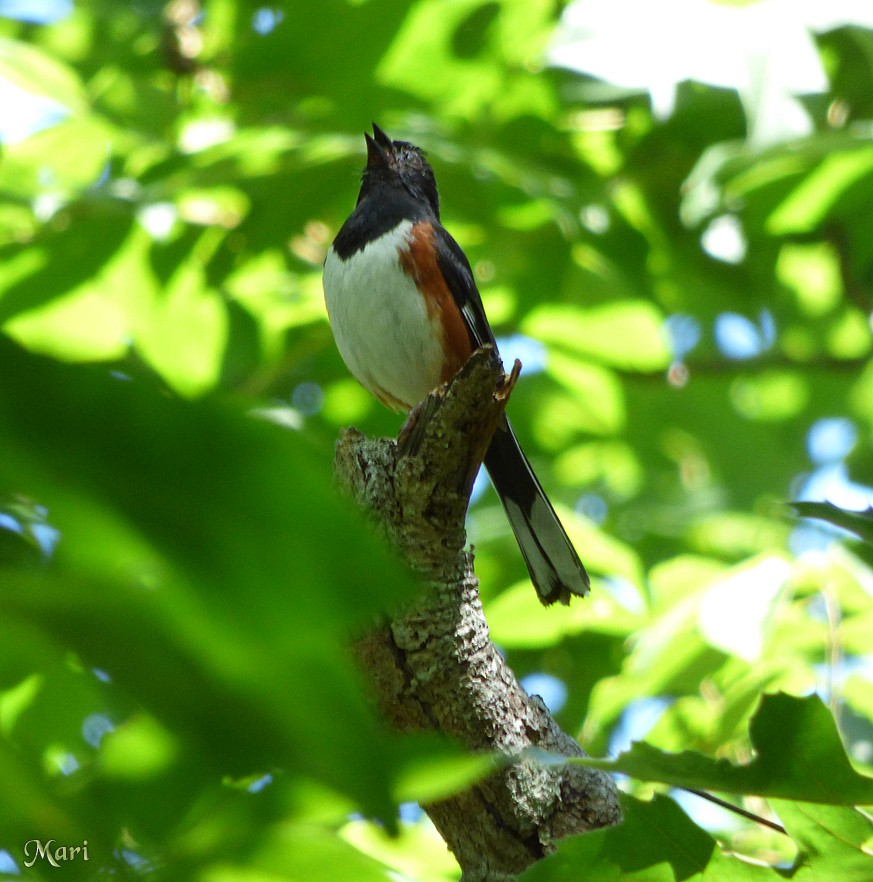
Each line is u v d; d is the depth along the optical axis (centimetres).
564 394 1303
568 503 1222
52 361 135
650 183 1230
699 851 415
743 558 1155
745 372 1270
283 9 1137
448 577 517
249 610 154
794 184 1146
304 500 146
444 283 876
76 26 1284
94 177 1202
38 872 281
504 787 498
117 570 157
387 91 1191
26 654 191
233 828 320
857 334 1417
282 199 1151
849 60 1166
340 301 896
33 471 139
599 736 920
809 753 370
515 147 1216
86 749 416
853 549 740
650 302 1218
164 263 1152
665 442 1394
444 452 518
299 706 165
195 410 139
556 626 951
